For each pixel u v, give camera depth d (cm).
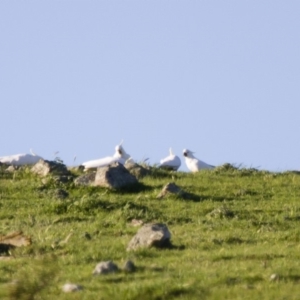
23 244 5959
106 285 4903
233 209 7350
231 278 4991
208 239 6169
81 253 5681
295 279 5012
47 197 7738
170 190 7812
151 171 8981
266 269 5181
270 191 8256
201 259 5516
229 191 8206
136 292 4700
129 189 8075
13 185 8131
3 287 4806
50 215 7188
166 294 4716
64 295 4744
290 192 8238
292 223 6938
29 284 4572
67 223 6919
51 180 8200
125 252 5703
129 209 7244
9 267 5372
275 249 5819
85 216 7144
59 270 5066
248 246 5991
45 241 6053
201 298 4675
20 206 7462
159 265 5338
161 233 5838
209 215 7144
